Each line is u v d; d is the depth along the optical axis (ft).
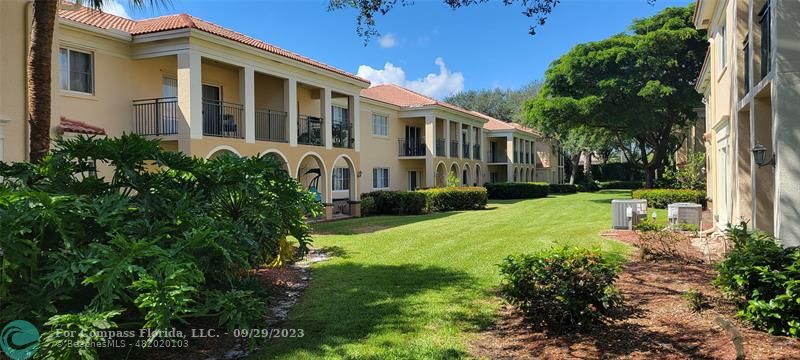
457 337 17.39
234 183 20.75
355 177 70.08
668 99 86.12
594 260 17.72
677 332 16.62
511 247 37.42
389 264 31.40
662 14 93.86
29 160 28.04
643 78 85.97
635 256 31.94
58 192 16.83
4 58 30.32
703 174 79.20
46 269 13.92
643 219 43.78
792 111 23.77
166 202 17.87
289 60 56.34
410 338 17.33
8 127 30.50
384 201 75.10
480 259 32.55
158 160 18.52
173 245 15.40
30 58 25.86
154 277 13.71
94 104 43.39
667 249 31.76
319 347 16.57
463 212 77.61
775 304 15.69
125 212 15.80
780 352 14.47
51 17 26.17
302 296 23.71
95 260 13.51
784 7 23.99
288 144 57.26
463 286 24.94
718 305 19.16
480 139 127.13
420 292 23.86
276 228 22.93
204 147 46.26
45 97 25.96
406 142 100.68
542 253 18.25
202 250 16.53
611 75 88.74
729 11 38.09
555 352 15.55
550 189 145.69
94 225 15.56
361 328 18.54
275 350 16.37
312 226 53.93
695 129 98.12
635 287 23.21
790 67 23.88
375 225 55.31
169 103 47.26
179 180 19.11
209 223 17.06
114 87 45.16
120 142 17.43
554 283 17.10
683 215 45.11
